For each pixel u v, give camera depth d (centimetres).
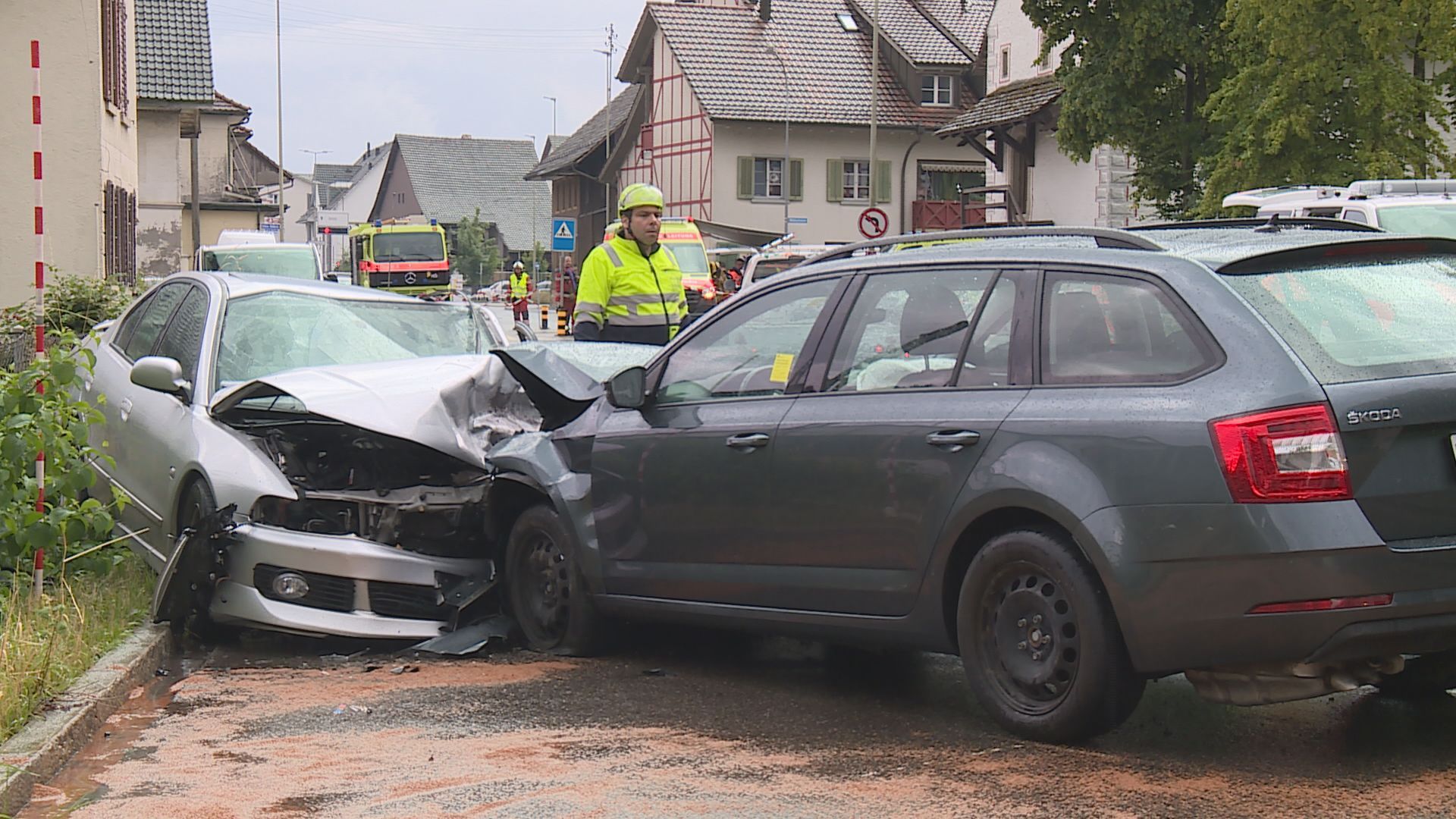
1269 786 636
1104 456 671
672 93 8406
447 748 734
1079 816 603
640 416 905
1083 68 3825
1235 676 658
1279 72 3125
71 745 741
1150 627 653
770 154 8088
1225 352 655
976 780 655
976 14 8788
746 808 625
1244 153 3186
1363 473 629
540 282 12688
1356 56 3042
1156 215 3872
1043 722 697
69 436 1030
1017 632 712
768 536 816
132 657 895
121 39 4038
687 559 865
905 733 739
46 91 3484
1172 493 648
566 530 934
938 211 8144
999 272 753
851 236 8262
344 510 999
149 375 1062
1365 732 720
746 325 870
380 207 18200
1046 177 5672
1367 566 618
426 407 1000
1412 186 1983
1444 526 641
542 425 1002
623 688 854
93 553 1091
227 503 984
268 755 730
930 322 772
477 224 15012
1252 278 679
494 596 1015
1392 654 641
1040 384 712
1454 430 646
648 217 1272
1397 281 702
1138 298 694
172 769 711
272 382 1008
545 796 650
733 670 898
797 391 820
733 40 8269
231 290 1165
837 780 662
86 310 2488
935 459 736
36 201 1052
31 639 841
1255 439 629
